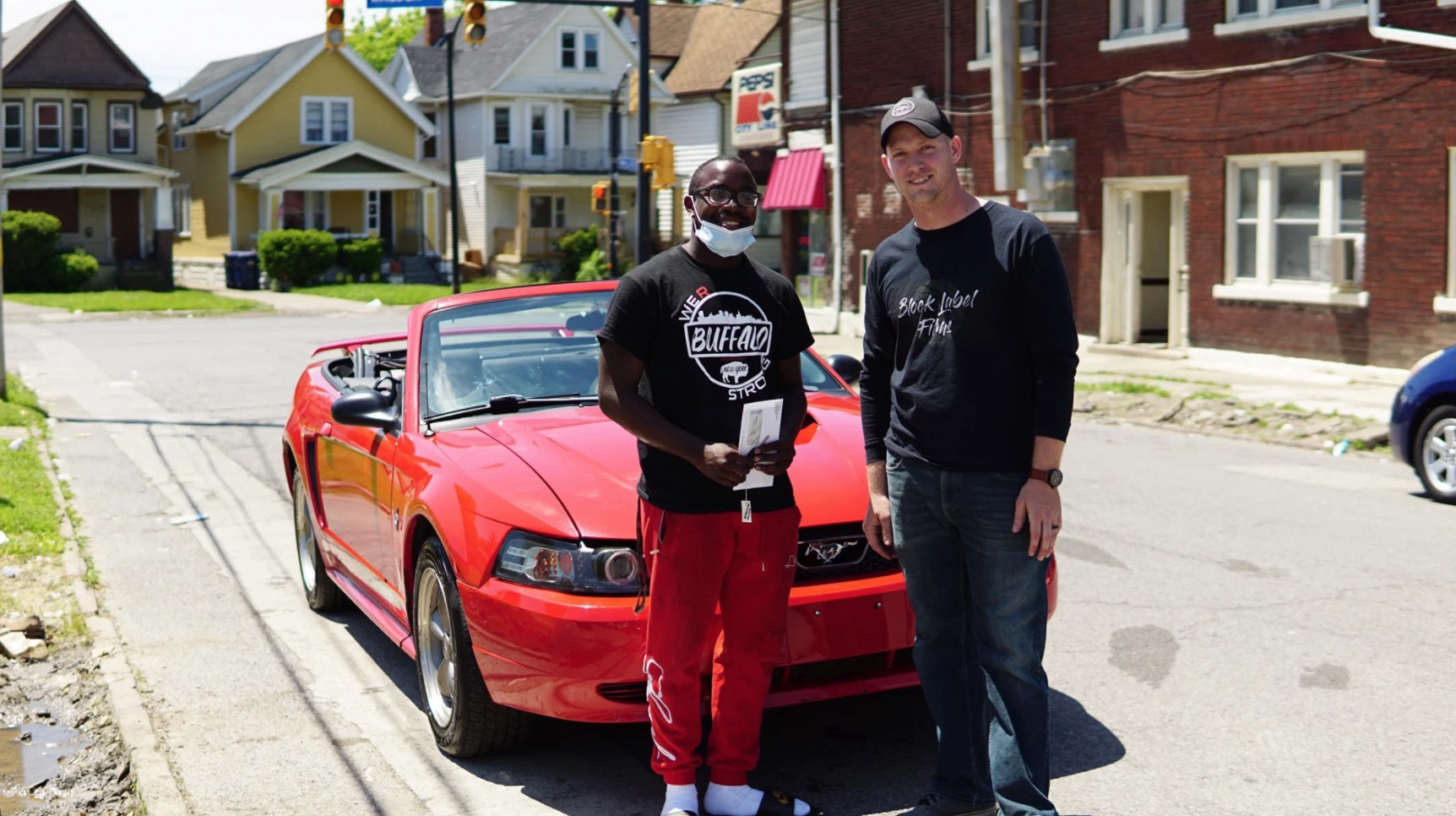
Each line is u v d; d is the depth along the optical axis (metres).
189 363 21.22
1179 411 13.41
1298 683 5.40
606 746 4.89
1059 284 3.51
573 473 4.54
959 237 3.62
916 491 3.75
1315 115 15.76
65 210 47.16
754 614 3.98
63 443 12.82
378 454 5.50
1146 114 17.91
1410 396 9.21
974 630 3.93
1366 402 13.48
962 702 3.96
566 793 4.45
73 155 46.06
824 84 25.05
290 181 47.38
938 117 3.60
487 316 5.86
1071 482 9.95
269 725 5.15
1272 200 16.53
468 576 4.40
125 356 22.72
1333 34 15.47
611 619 4.12
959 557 3.86
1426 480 9.11
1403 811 4.16
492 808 4.33
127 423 14.27
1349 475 10.20
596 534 4.23
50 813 4.39
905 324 3.73
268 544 8.42
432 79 53.78
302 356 22.17
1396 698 5.20
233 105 50.31
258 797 4.44
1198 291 17.50
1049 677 5.56
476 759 4.77
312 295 42.47
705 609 3.92
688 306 3.82
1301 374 16.06
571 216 51.88
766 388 3.93
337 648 6.18
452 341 5.68
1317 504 8.99
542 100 50.50
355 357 7.23
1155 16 17.75
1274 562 7.38
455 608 4.56
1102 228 18.81
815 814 4.14
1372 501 9.09
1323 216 15.96
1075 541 7.95
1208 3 16.89
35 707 5.41
